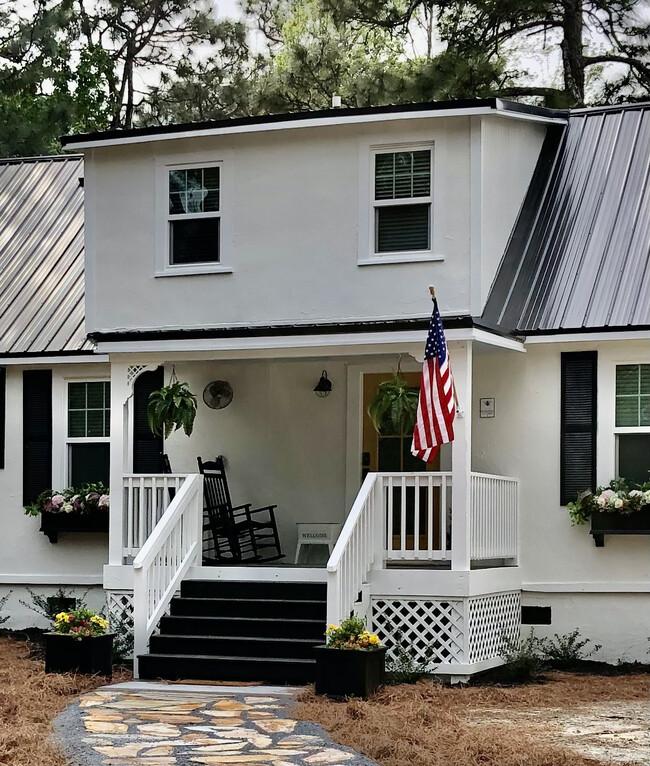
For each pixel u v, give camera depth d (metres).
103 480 17.34
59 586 17.38
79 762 9.51
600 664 14.76
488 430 15.59
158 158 15.97
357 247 15.14
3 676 13.13
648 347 14.89
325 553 16.86
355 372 16.78
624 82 27.36
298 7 34.59
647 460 14.94
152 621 13.98
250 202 15.60
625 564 14.86
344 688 12.06
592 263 15.45
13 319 17.84
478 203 14.74
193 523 15.04
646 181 16.22
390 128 15.05
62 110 30.33
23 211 19.91
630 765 9.40
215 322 15.62
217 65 33.28
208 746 10.03
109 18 33.34
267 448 17.02
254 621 13.89
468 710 11.98
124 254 16.08
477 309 14.64
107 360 16.86
